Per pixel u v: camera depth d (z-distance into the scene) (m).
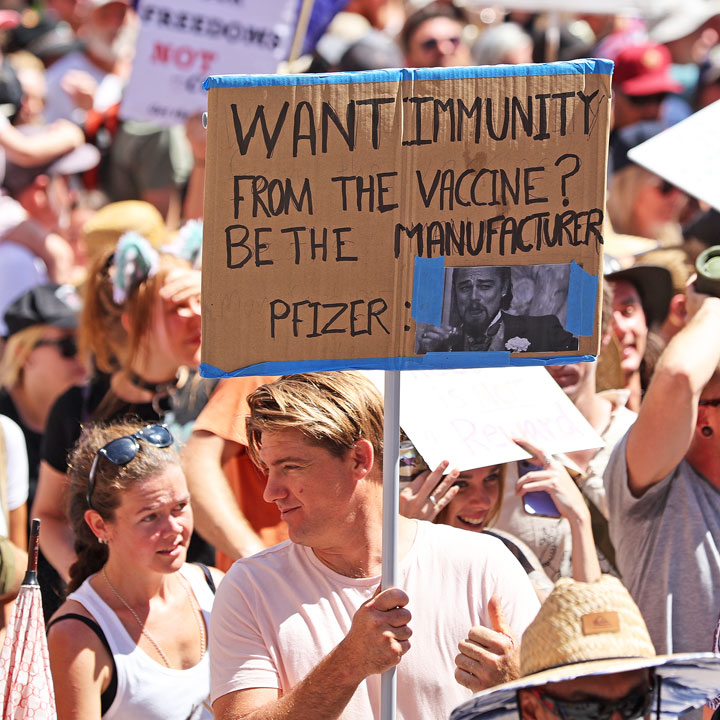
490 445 10.91
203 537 12.48
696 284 12.41
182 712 10.32
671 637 11.45
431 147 7.99
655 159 12.61
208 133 8.00
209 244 8.02
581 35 27.22
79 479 10.85
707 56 28.25
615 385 13.47
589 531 11.11
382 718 8.30
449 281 8.03
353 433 8.64
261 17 18.59
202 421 12.84
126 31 27.12
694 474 11.73
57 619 10.33
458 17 26.05
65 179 23.98
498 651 8.32
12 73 25.09
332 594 8.84
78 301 17.42
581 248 8.01
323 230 8.02
